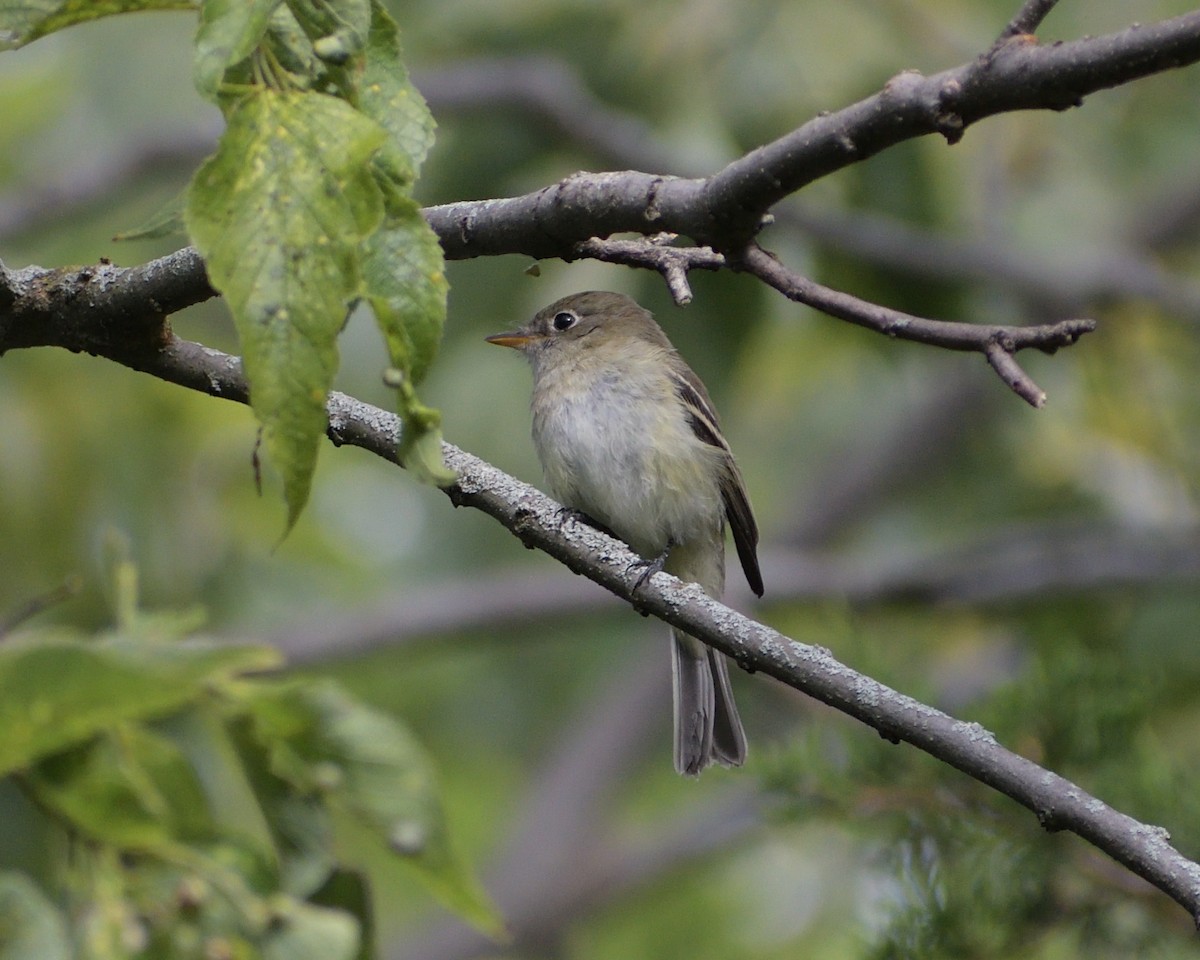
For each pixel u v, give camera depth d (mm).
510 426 15000
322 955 4492
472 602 14047
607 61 13125
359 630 13617
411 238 4305
